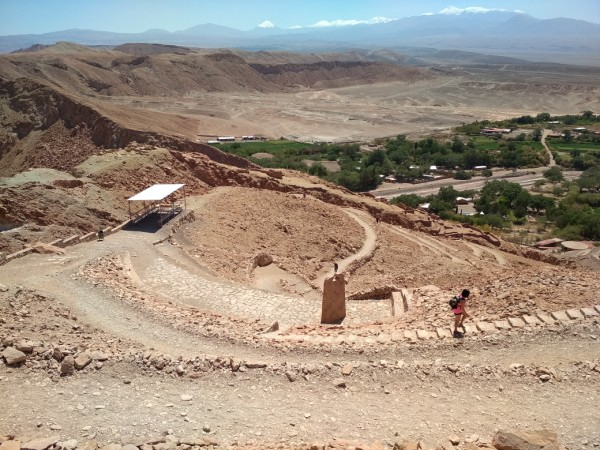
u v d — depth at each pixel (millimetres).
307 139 162875
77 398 12953
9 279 22422
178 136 87188
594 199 97625
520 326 16516
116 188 43938
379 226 52406
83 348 14953
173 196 45500
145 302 20516
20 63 184250
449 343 16016
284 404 13266
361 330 18656
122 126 84750
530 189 112000
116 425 12047
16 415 12109
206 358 14703
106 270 25078
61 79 188875
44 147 89500
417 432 12211
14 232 31828
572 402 13086
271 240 40312
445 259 43125
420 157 135875
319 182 67375
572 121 188375
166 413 12641
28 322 16562
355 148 140000
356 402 13406
